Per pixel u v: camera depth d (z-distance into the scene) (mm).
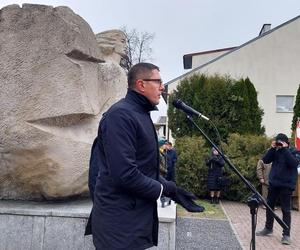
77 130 4477
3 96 4188
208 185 10859
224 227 7656
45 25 4246
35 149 4156
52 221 4043
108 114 2225
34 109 4172
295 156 6758
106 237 2178
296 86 24203
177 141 12320
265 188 10180
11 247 4047
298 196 9977
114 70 5270
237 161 11062
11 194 4582
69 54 4301
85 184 4418
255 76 24328
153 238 2287
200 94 13000
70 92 4270
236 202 11242
